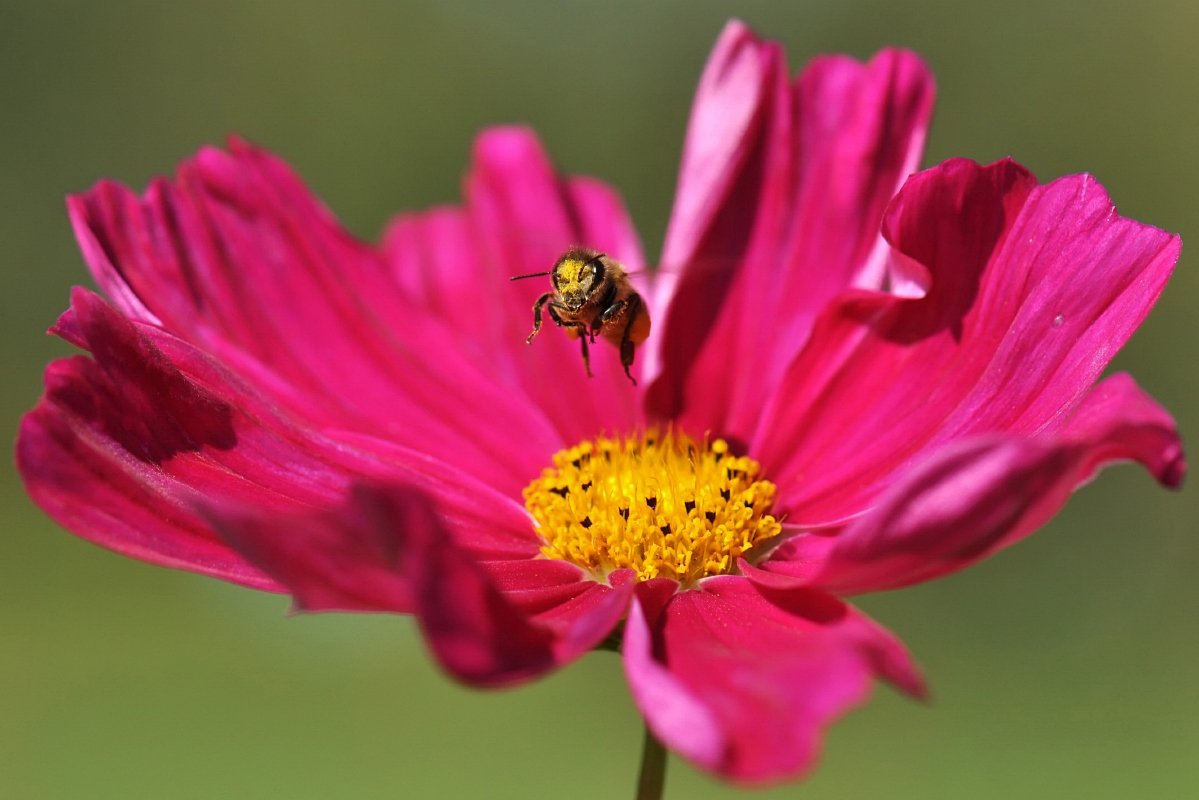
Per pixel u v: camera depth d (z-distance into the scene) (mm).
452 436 235
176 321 229
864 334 229
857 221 237
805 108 240
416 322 241
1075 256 217
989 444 197
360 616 452
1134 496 565
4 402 593
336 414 234
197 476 216
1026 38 642
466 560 196
